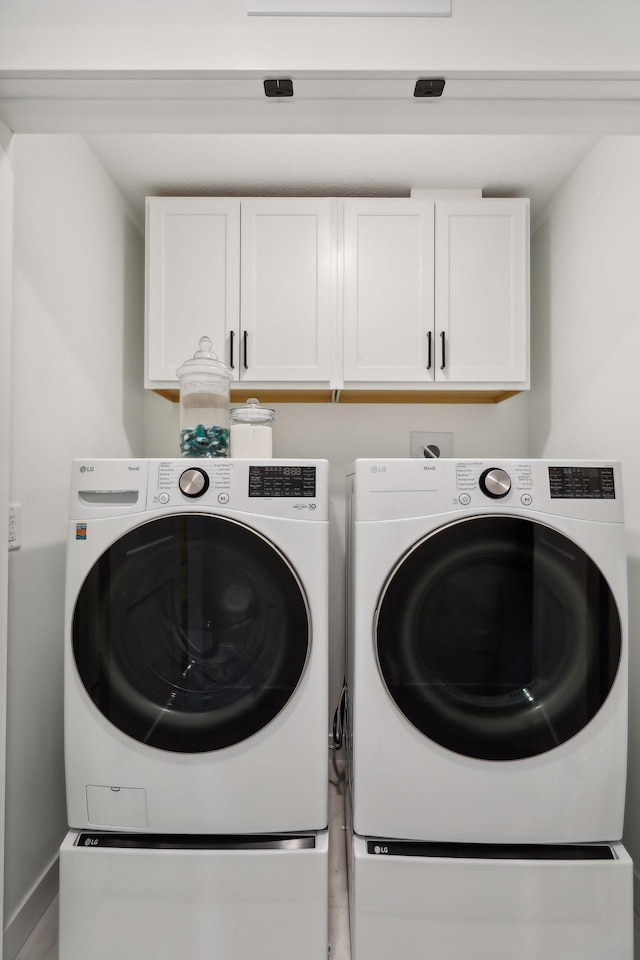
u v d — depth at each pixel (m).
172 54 0.80
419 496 1.05
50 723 1.29
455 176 1.72
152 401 2.07
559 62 0.79
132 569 1.05
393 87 0.84
